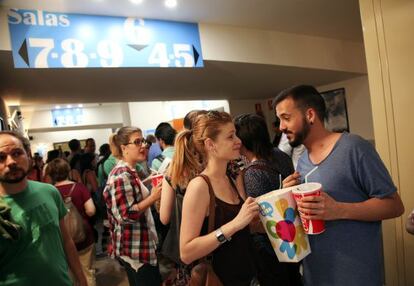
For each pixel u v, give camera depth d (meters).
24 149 1.32
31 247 1.26
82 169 4.69
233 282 1.10
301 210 0.99
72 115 9.88
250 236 1.26
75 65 2.62
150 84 4.06
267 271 1.51
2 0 2.33
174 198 1.59
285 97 1.18
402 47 1.73
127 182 1.87
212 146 1.14
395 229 1.79
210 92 5.38
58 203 1.52
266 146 1.61
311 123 1.16
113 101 5.20
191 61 3.15
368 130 5.33
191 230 1.04
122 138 2.00
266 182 1.48
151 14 2.89
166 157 2.41
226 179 1.22
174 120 8.32
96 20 2.73
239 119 1.66
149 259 1.90
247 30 3.57
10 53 2.44
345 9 3.34
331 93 5.93
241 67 3.71
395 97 1.77
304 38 4.12
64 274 1.36
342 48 4.61
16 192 1.32
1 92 3.66
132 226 1.91
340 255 1.09
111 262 3.69
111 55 2.77
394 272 1.81
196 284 1.07
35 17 2.50
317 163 1.17
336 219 1.06
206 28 3.28
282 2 3.01
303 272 1.23
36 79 3.18
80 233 2.48
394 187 1.07
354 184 1.09
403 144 1.75
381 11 1.81
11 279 1.20
